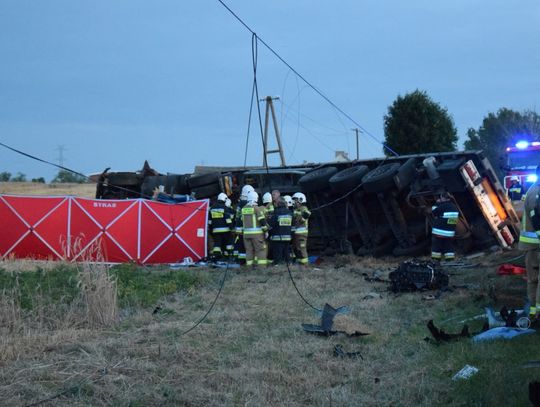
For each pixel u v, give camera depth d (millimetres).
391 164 16984
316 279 13102
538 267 7891
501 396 5441
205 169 22469
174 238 16531
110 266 14062
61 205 16062
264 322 9195
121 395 6066
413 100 36125
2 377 6574
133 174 21672
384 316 9453
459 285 11516
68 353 7516
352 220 17922
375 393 6098
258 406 5781
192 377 6664
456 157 16000
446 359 6730
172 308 10352
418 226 16672
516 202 17859
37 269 12531
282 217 15812
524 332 7188
